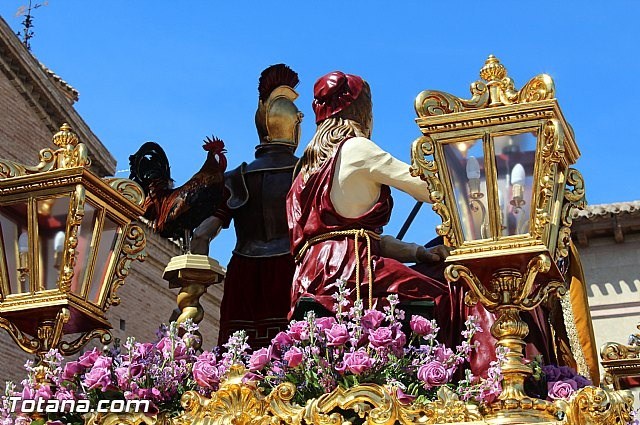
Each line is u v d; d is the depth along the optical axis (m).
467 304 5.52
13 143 15.39
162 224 7.62
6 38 15.12
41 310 6.14
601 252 18.38
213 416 5.73
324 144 6.79
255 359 5.86
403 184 6.47
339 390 5.53
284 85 7.88
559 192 5.50
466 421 5.33
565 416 5.20
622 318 18.12
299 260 6.71
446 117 5.48
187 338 6.34
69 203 6.24
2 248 6.27
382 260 6.48
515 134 5.43
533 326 6.43
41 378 6.12
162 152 7.75
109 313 13.89
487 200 5.38
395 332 5.82
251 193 7.63
